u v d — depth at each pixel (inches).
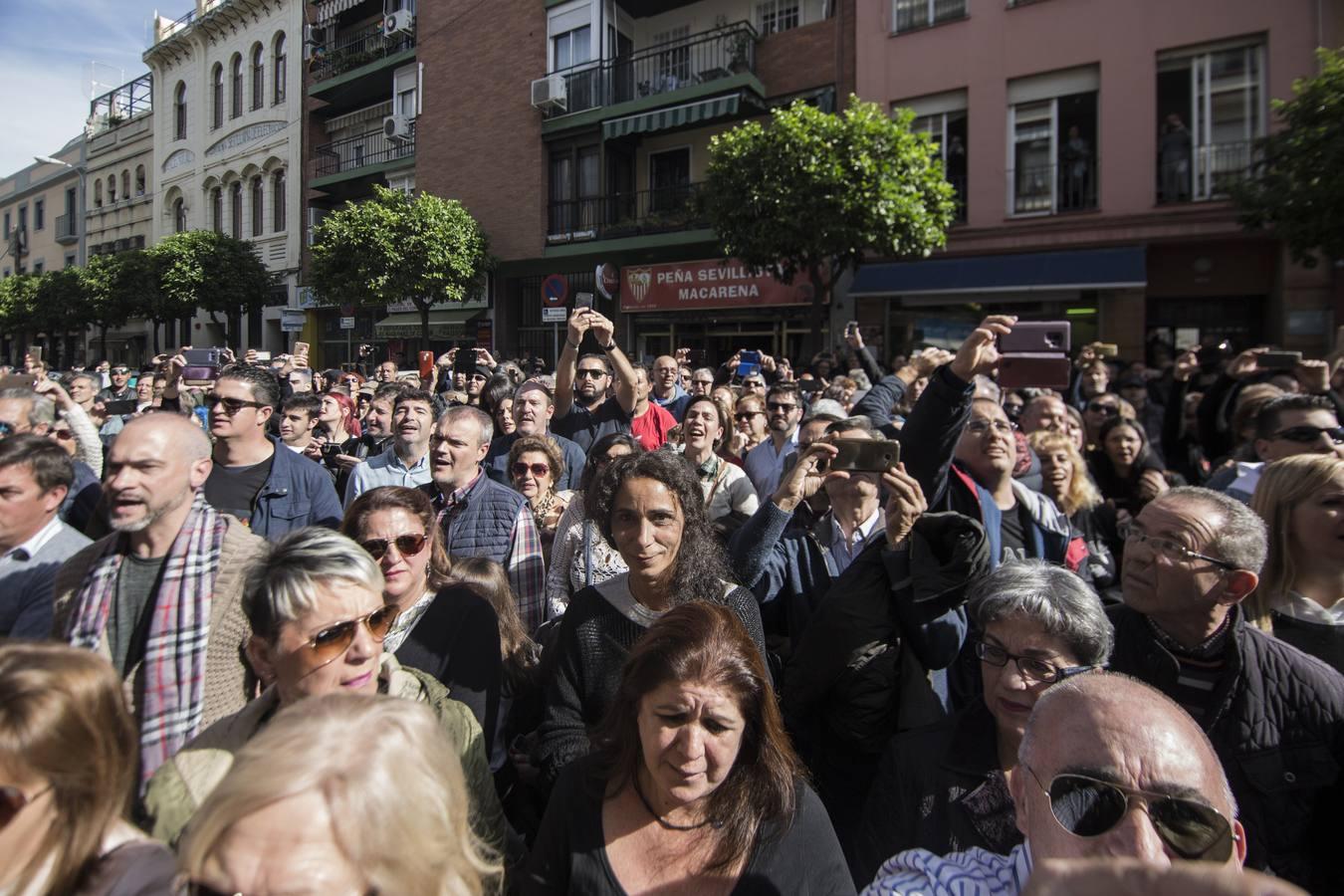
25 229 1374.3
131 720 52.7
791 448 184.5
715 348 604.4
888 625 83.9
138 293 829.8
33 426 154.6
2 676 47.2
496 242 675.4
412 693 73.5
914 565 81.0
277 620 64.0
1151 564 76.4
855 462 95.3
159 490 86.5
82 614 86.5
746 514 157.0
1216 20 425.7
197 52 994.1
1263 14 414.6
